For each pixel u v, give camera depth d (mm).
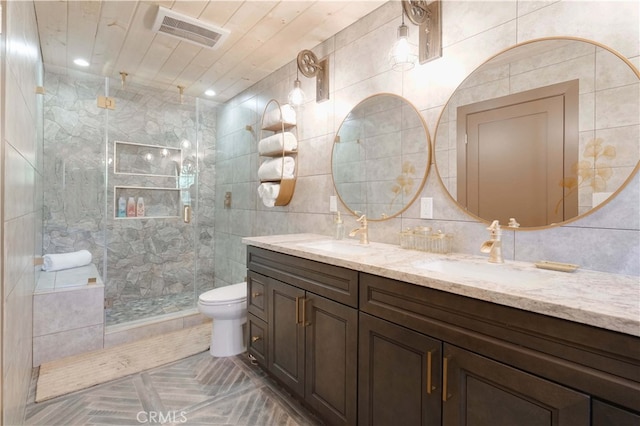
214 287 4094
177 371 2160
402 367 1193
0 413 1051
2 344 1050
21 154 1510
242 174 3533
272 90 3010
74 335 2381
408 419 1172
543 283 1053
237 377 2086
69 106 3076
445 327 1055
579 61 1223
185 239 3893
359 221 1962
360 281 1368
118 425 1620
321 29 2227
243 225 3520
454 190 1614
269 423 1650
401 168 1872
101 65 2842
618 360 720
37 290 2293
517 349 885
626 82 1120
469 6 1551
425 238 1662
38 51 2332
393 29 1902
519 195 1386
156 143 3641
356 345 1382
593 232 1195
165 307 3293
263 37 2330
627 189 1122
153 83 3271
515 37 1395
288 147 2621
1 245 1049
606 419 732
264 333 2029
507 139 1422
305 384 1674
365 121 2080
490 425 943
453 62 1615
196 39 2320
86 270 2904
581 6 1218
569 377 791
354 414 1389
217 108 4027
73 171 3129
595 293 895
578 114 1226
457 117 1599
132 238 3547
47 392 1896
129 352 2436
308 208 2570
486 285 979
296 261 1749
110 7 1972
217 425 1629
